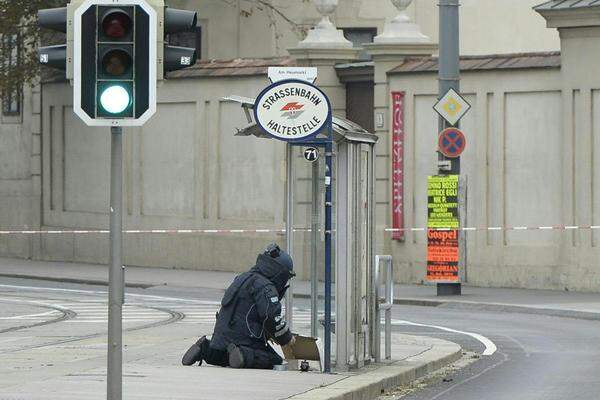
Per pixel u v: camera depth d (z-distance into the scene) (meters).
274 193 76.56
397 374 33.44
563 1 64.56
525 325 50.94
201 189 80.88
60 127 90.25
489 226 67.69
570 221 64.62
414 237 70.44
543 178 65.81
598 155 63.75
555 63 65.12
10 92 88.31
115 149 24.08
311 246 33.72
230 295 32.97
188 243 81.44
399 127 70.75
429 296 63.16
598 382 33.97
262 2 85.62
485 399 31.09
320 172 33.62
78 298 63.25
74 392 28.62
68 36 23.92
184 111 81.94
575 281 64.31
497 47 86.81
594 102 63.84
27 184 93.00
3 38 88.06
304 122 31.98
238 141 78.75
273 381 30.69
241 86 78.31
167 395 28.20
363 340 35.03
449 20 62.12
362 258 34.81
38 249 91.62
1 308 57.09
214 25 87.81
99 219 86.94
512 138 66.75
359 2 86.00
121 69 23.73
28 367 33.66
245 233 77.81
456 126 63.19
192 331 45.22
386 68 71.31
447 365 38.03
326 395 28.75
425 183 70.00
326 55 74.69
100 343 40.41
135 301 62.19
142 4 23.78
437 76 69.25
